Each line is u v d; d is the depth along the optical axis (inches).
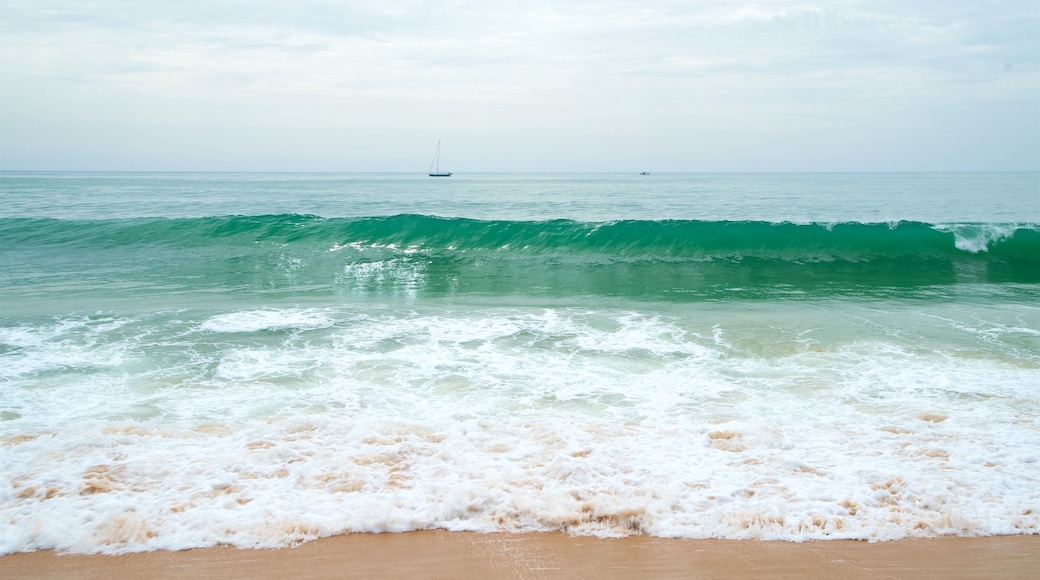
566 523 153.1
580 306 386.6
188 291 426.6
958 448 189.6
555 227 677.3
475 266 555.2
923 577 134.7
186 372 258.1
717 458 183.8
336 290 437.1
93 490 163.2
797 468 177.5
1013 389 240.4
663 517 154.7
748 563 139.3
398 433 197.9
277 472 173.5
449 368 266.1
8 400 225.9
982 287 456.8
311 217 750.5
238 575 134.3
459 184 2952.8
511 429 201.9
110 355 278.7
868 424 208.2
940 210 1167.6
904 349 293.0
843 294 428.8
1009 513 155.6
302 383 246.7
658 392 239.6
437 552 143.1
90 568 136.0
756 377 256.4
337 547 144.3
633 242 649.0
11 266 526.3
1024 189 2128.4
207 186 2554.1
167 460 178.9
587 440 194.7
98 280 463.8
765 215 1048.8
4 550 140.9
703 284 468.1
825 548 144.3
